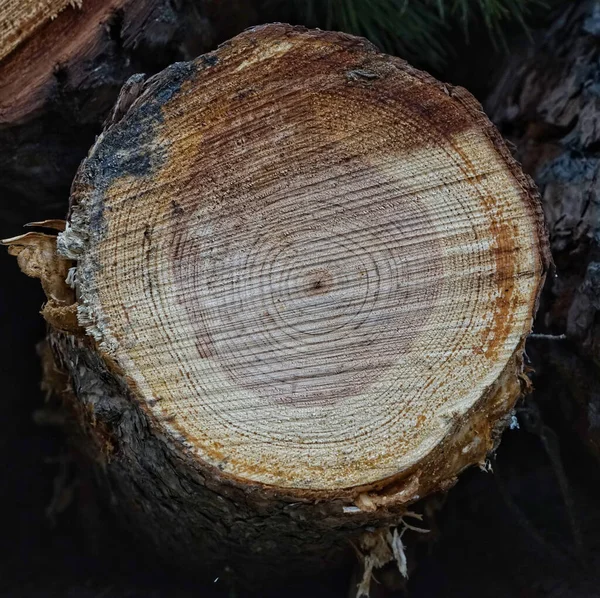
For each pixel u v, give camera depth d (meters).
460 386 0.57
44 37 0.66
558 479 0.78
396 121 0.56
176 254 0.57
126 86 0.59
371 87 0.56
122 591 0.84
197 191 0.56
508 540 0.81
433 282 0.57
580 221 0.71
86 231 0.56
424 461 0.57
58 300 0.59
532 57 0.79
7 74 0.66
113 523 0.87
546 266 0.57
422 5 0.78
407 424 0.57
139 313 0.57
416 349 0.57
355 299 0.57
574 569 0.78
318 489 0.57
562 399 0.76
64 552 0.87
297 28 0.56
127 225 0.56
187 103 0.56
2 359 0.90
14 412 0.90
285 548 0.70
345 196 0.57
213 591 0.83
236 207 0.57
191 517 0.68
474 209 0.56
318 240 0.57
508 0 0.77
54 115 0.69
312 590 0.81
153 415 0.56
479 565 0.81
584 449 0.77
